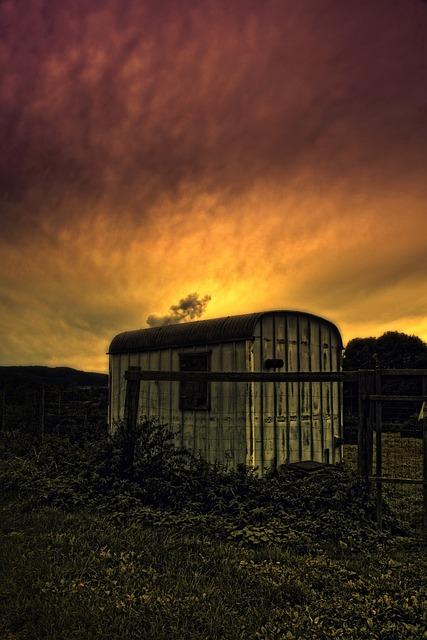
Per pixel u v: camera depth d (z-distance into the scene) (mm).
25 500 9766
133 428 10875
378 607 5527
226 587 5984
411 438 22375
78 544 7316
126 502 9211
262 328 12562
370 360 42750
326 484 9133
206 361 13180
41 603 5406
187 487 9531
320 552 7289
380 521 8273
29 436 16125
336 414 14141
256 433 12109
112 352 16125
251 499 9055
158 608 5391
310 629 5105
